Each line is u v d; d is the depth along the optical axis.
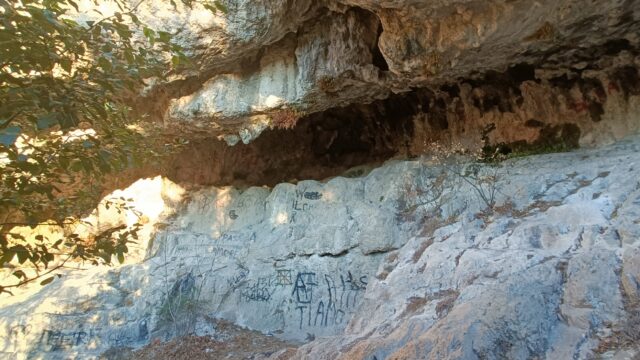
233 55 9.76
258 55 10.28
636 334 3.93
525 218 6.85
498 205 7.73
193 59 9.66
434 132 11.14
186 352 8.71
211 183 13.54
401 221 9.16
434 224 8.32
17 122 4.59
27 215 4.42
